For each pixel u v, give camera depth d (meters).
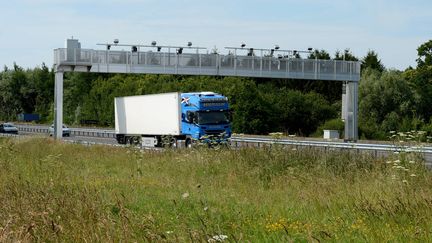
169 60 51.91
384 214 10.40
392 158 18.53
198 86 82.12
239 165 20.98
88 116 105.81
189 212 12.15
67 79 127.31
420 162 16.50
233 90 79.31
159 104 48.09
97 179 18.55
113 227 8.69
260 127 79.56
